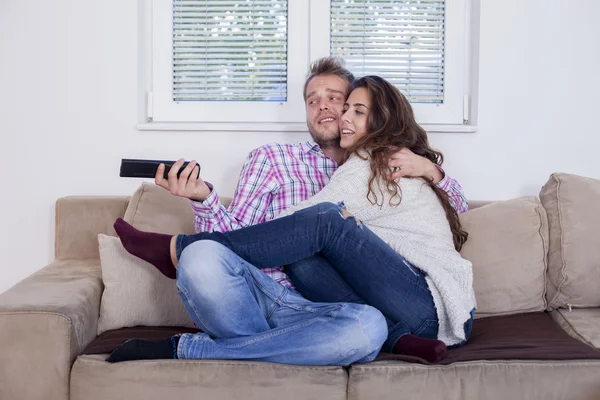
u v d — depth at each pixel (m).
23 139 2.51
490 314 2.02
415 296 1.67
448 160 2.57
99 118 2.51
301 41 2.60
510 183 2.59
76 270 2.05
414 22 2.60
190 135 2.53
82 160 2.52
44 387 1.56
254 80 2.60
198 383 1.52
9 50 2.48
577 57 2.55
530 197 2.14
